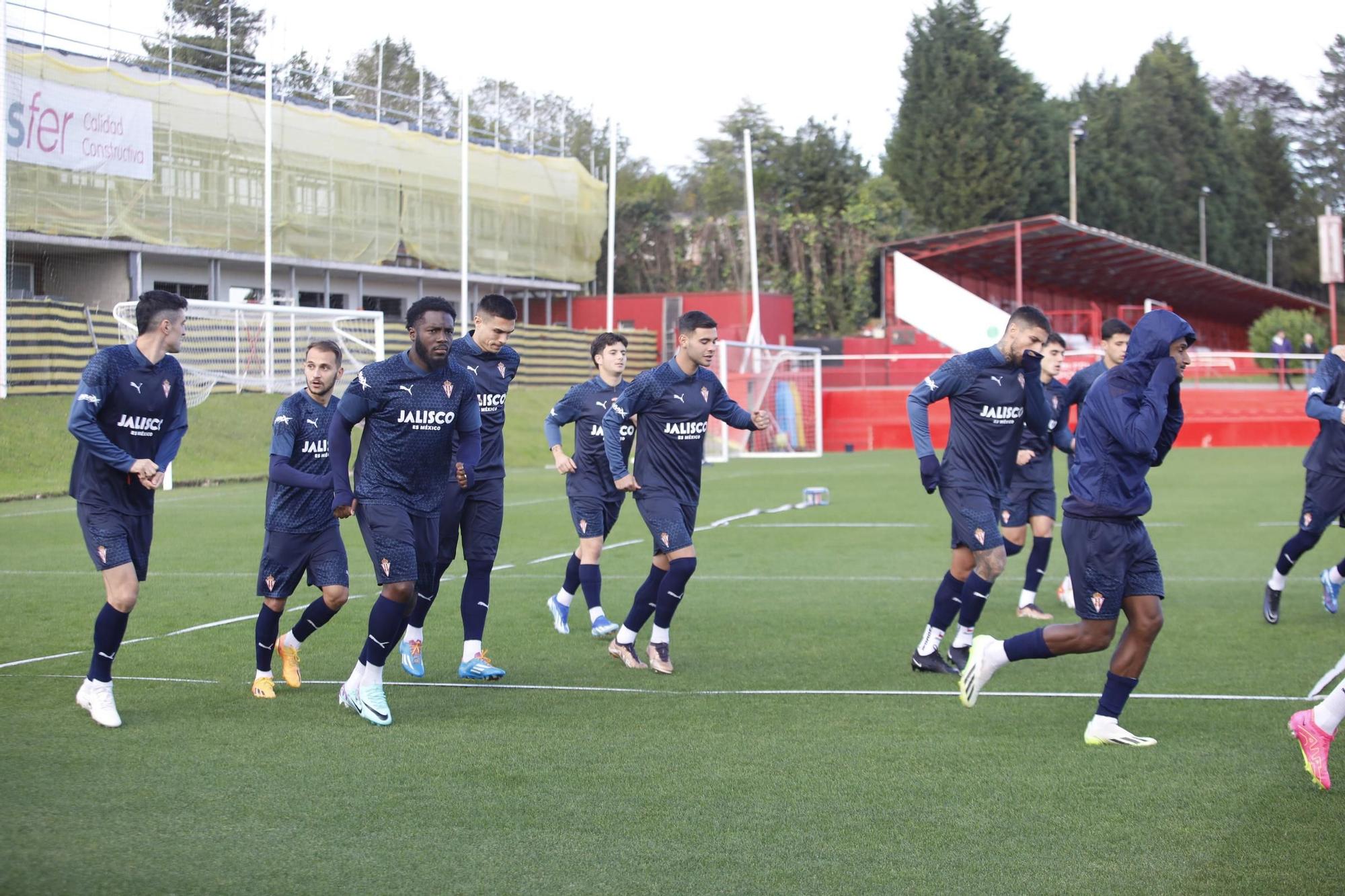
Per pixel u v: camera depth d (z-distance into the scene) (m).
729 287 44.44
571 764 4.58
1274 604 7.70
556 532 13.13
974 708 5.50
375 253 31.84
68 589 8.99
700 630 7.55
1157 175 61.81
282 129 29.33
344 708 5.50
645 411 6.55
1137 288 49.53
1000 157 46.12
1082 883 3.39
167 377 5.46
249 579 9.51
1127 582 4.88
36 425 19.06
